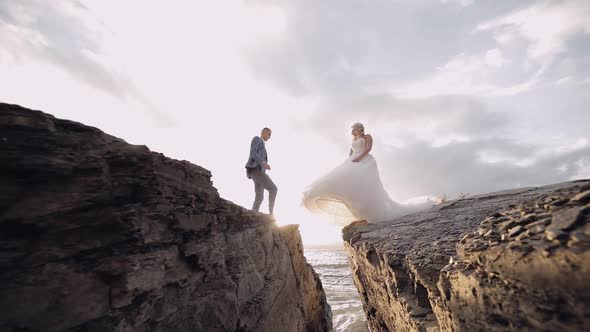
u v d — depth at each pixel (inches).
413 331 107.9
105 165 85.1
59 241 72.0
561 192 62.9
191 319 104.7
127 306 79.7
